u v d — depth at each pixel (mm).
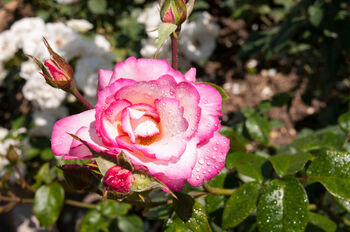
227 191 359
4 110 1037
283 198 329
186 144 269
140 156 269
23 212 782
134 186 260
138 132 274
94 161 284
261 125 489
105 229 526
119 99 276
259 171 361
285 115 1026
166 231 334
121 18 899
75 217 811
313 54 749
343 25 591
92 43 627
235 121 630
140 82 271
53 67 297
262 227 325
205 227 304
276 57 1147
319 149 424
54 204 442
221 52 1178
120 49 822
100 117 268
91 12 937
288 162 352
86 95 616
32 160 643
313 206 419
